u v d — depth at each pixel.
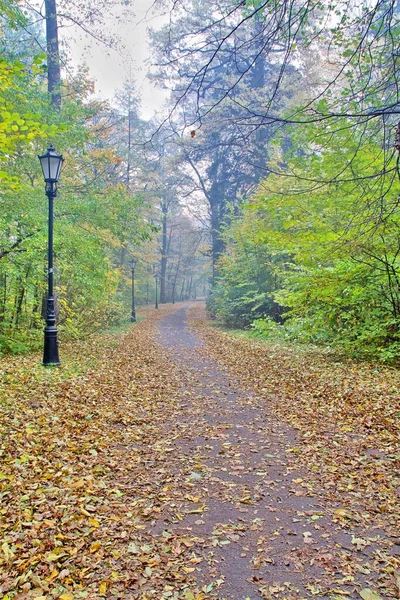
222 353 12.08
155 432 5.29
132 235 11.70
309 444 4.71
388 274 7.64
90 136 11.68
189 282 69.31
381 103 4.12
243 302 17.89
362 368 7.98
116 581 2.49
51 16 11.56
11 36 10.00
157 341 15.69
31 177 10.48
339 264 8.45
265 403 6.55
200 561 2.68
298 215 6.96
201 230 35.09
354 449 4.45
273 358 10.27
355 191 6.08
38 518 3.16
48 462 4.20
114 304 17.52
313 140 5.58
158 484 3.81
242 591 2.40
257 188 17.67
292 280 10.75
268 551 2.77
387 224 6.08
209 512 3.30
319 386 7.11
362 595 2.32
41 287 11.35
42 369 8.01
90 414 5.85
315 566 2.60
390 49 3.95
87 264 11.31
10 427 4.90
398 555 2.67
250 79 15.93
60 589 2.41
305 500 3.46
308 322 10.47
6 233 8.88
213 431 5.30
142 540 2.92
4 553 2.70
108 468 4.15
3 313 11.17
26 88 8.85
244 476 3.95
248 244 17.36
